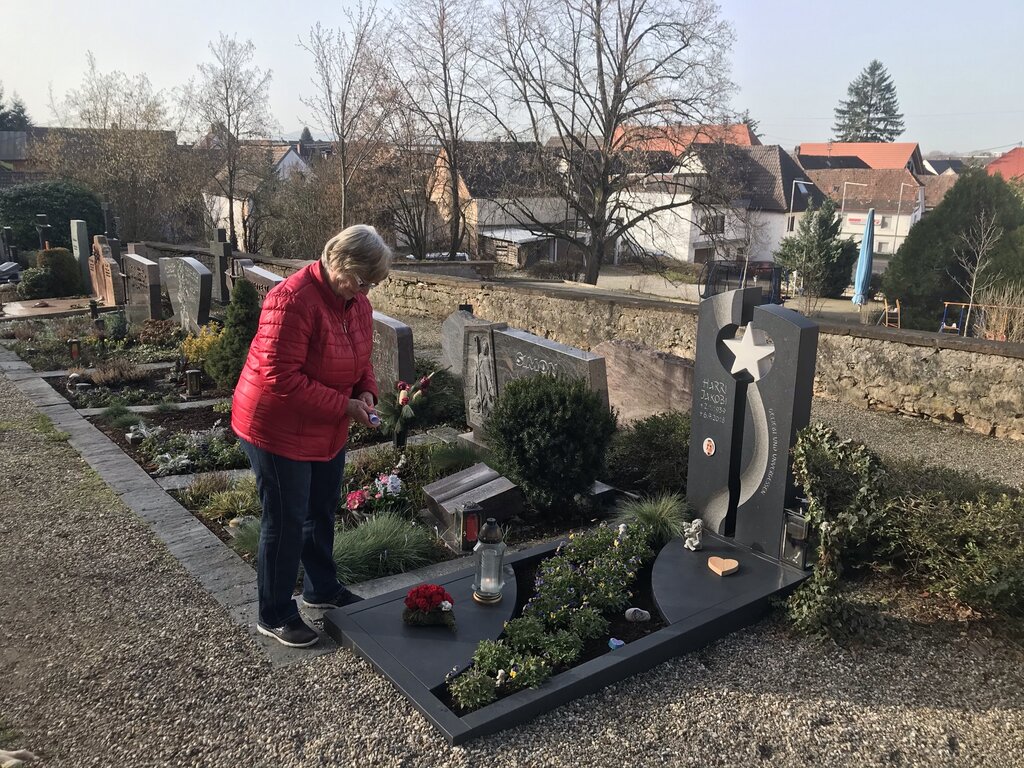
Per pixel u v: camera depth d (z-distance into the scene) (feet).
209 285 35.88
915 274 79.05
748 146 156.97
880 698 10.17
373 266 9.77
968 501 13.76
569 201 78.84
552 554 14.07
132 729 9.24
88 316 45.34
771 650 11.34
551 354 18.42
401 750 8.87
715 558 13.35
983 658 11.15
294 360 9.78
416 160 86.58
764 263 134.31
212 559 14.17
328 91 79.71
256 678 10.28
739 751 9.05
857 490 12.97
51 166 96.73
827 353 27.48
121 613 12.10
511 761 8.73
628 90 74.33
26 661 10.71
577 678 9.99
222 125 96.07
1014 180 103.35
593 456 16.26
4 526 15.62
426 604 11.16
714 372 14.30
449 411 24.85
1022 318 32.19
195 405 26.91
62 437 22.25
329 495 11.40
